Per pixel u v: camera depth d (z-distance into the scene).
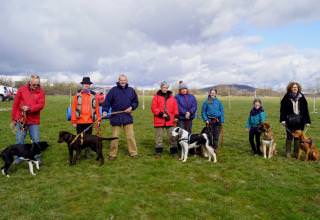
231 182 6.71
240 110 26.48
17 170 7.43
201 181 6.80
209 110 9.39
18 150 6.94
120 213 5.19
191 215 5.18
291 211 5.39
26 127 7.63
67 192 6.04
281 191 6.19
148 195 5.92
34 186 6.35
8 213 5.14
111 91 8.41
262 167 7.82
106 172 7.29
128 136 8.64
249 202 5.74
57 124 15.39
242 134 12.84
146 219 5.04
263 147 8.76
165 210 5.33
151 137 11.99
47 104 31.91
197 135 8.34
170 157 8.77
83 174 7.14
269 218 5.16
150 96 58.56
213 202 5.69
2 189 6.21
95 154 8.90
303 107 8.66
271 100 49.41
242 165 7.98
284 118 8.83
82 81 8.20
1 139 10.95
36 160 7.34
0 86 36.78
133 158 8.59
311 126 15.02
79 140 7.78
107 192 6.00
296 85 8.63
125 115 8.45
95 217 5.05
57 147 9.72
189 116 9.23
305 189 6.30
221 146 10.38
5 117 18.30
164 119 8.89
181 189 6.27
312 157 8.46
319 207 5.51
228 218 5.10
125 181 6.62
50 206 5.44
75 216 5.08
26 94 7.48
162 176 7.06
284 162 8.30
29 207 5.36
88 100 8.23
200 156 8.98
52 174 7.15
